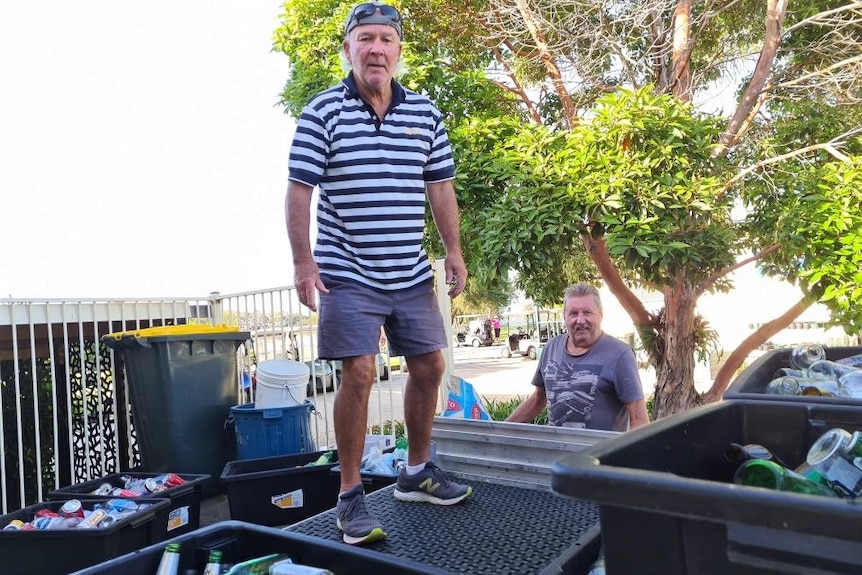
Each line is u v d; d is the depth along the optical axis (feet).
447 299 16.03
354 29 7.76
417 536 7.07
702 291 19.92
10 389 15.66
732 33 23.61
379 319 7.87
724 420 4.21
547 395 12.24
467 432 9.20
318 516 7.95
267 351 19.56
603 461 2.99
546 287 22.66
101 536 10.17
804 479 3.59
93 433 17.29
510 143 18.47
